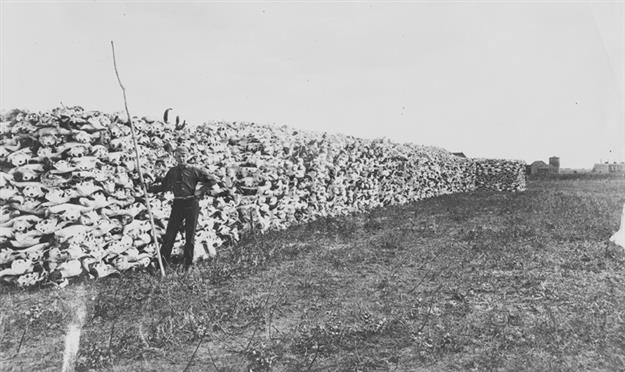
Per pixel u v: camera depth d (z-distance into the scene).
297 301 5.60
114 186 6.59
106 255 6.41
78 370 3.74
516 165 29.30
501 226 11.74
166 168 7.59
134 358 3.99
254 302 5.41
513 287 6.12
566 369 3.79
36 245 5.73
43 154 5.97
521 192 26.52
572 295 5.74
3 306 4.93
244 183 9.84
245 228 9.62
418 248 8.88
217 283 6.28
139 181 7.09
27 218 5.71
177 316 4.85
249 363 3.89
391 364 3.94
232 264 7.21
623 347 4.26
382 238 9.92
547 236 9.68
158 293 5.67
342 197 14.34
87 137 6.30
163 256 6.90
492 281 6.39
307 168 12.52
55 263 5.73
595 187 23.16
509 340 4.39
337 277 6.75
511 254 8.02
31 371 3.69
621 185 22.97
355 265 7.49
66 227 5.90
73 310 4.86
